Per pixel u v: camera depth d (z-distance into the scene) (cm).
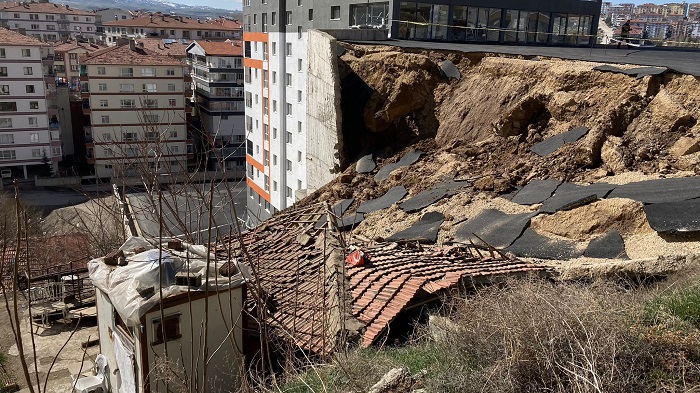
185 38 8938
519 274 862
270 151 3578
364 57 1964
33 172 5138
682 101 1229
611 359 473
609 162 1193
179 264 714
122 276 716
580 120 1357
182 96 4934
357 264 923
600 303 578
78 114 5441
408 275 852
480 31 2966
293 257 1070
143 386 677
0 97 4794
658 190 1014
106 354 831
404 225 1269
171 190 629
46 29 10700
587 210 1038
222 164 565
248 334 762
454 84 1773
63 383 1008
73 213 3102
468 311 613
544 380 476
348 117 1936
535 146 1376
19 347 338
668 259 829
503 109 1551
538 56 1689
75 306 1305
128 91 4716
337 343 699
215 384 726
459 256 990
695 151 1126
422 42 2442
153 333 676
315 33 2045
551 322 505
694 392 457
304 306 842
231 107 5259
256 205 3944
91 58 4594
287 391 583
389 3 2583
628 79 1319
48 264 1622
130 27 8775
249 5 3762
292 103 3241
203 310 708
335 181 1725
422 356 614
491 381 487
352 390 536
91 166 5028
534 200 1165
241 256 1086
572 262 940
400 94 1783
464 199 1273
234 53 5234
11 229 1240
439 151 1616
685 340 513
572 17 3388
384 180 1602
